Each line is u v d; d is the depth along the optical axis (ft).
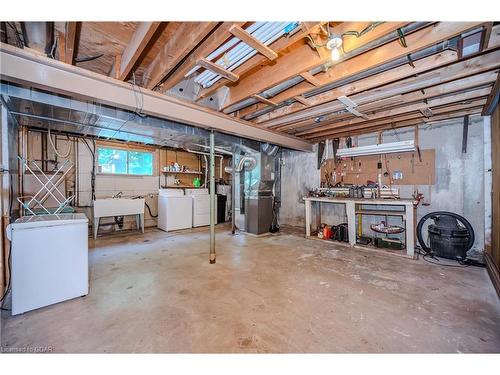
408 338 5.51
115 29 6.02
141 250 12.99
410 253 11.70
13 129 9.27
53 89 6.46
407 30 5.32
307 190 19.11
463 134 11.86
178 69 7.21
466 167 11.91
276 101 9.31
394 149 13.64
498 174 9.33
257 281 8.78
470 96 8.95
